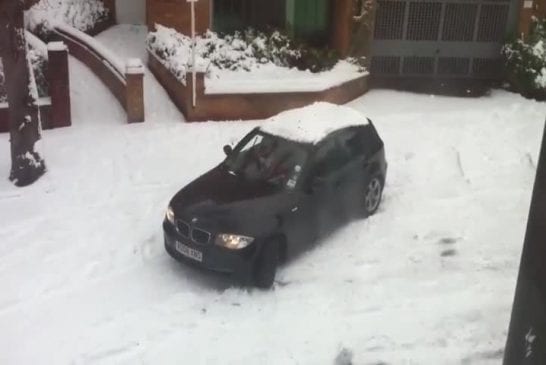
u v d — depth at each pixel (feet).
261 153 29.55
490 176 37.29
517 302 19.54
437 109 47.44
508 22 54.13
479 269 28.76
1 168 37.22
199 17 50.62
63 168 36.78
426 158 39.17
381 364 23.16
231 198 27.30
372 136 32.65
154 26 52.11
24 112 34.32
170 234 27.22
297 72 48.55
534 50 50.98
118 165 37.29
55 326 24.54
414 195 35.12
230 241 25.85
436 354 23.71
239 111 44.52
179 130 42.39
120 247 29.66
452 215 33.17
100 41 57.16
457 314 25.80
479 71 55.36
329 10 53.93
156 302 26.02
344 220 31.53
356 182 31.01
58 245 29.66
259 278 26.61
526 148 40.47
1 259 28.53
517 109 47.19
